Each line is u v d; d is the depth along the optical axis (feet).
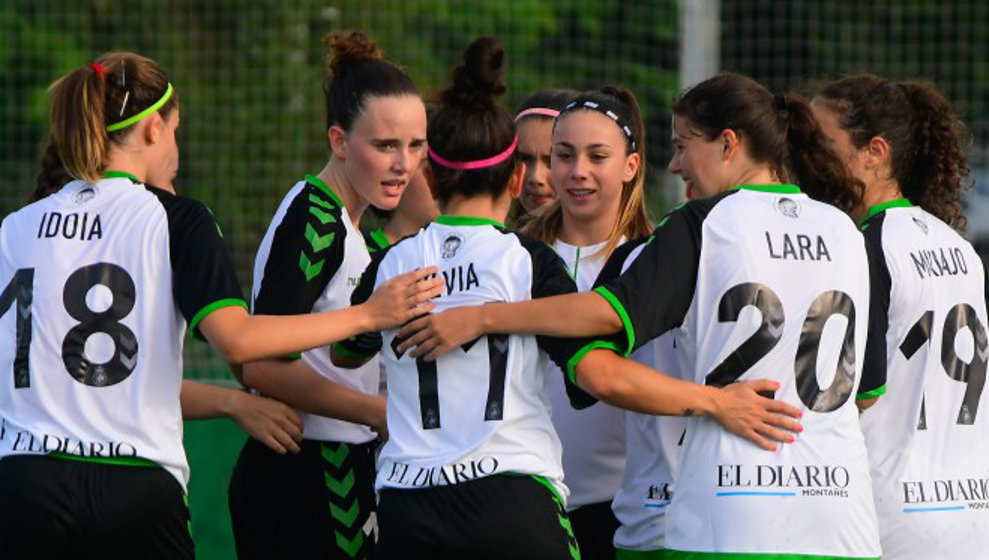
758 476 43.91
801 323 44.65
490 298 45.44
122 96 48.19
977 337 50.55
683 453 45.37
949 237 51.08
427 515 44.52
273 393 51.90
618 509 49.85
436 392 45.47
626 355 44.42
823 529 43.93
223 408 52.90
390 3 153.28
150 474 46.70
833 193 48.70
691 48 107.24
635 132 53.93
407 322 45.91
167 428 47.26
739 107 46.21
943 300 49.83
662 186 134.00
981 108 149.48
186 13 152.46
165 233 47.21
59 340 46.68
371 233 59.88
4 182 137.49
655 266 44.27
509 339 45.34
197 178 145.48
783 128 47.09
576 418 52.85
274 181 146.82
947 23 152.56
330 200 52.26
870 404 48.24
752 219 45.11
